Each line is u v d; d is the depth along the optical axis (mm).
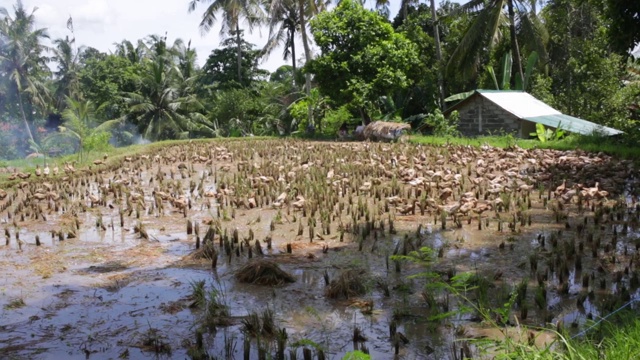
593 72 35094
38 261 8641
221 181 15219
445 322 5891
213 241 9555
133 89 51156
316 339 5598
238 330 5855
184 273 7852
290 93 47312
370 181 14922
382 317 6121
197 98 50938
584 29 37094
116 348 5504
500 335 5527
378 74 31922
